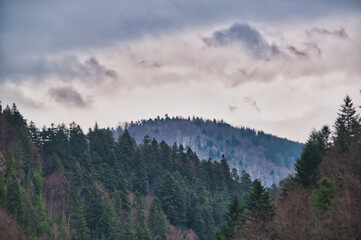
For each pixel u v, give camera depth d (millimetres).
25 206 90562
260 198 50188
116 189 111500
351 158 49969
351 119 71688
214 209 118625
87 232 93812
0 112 127062
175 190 115000
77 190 106750
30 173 107125
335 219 34031
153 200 109562
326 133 72812
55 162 116375
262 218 45281
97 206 98750
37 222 89375
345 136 68312
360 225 31641
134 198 108688
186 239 104125
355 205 33625
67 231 93938
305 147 59062
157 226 100000
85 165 119500
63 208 103125
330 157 57625
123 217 102562
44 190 107812
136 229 97938
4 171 98500
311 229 36094
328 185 44250
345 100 73812
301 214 40812
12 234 76500
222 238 57594
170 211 110062
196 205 114625
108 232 93688
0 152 104250
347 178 38938
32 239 82875
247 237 43500
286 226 38469
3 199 84812
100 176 117062
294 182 55656
